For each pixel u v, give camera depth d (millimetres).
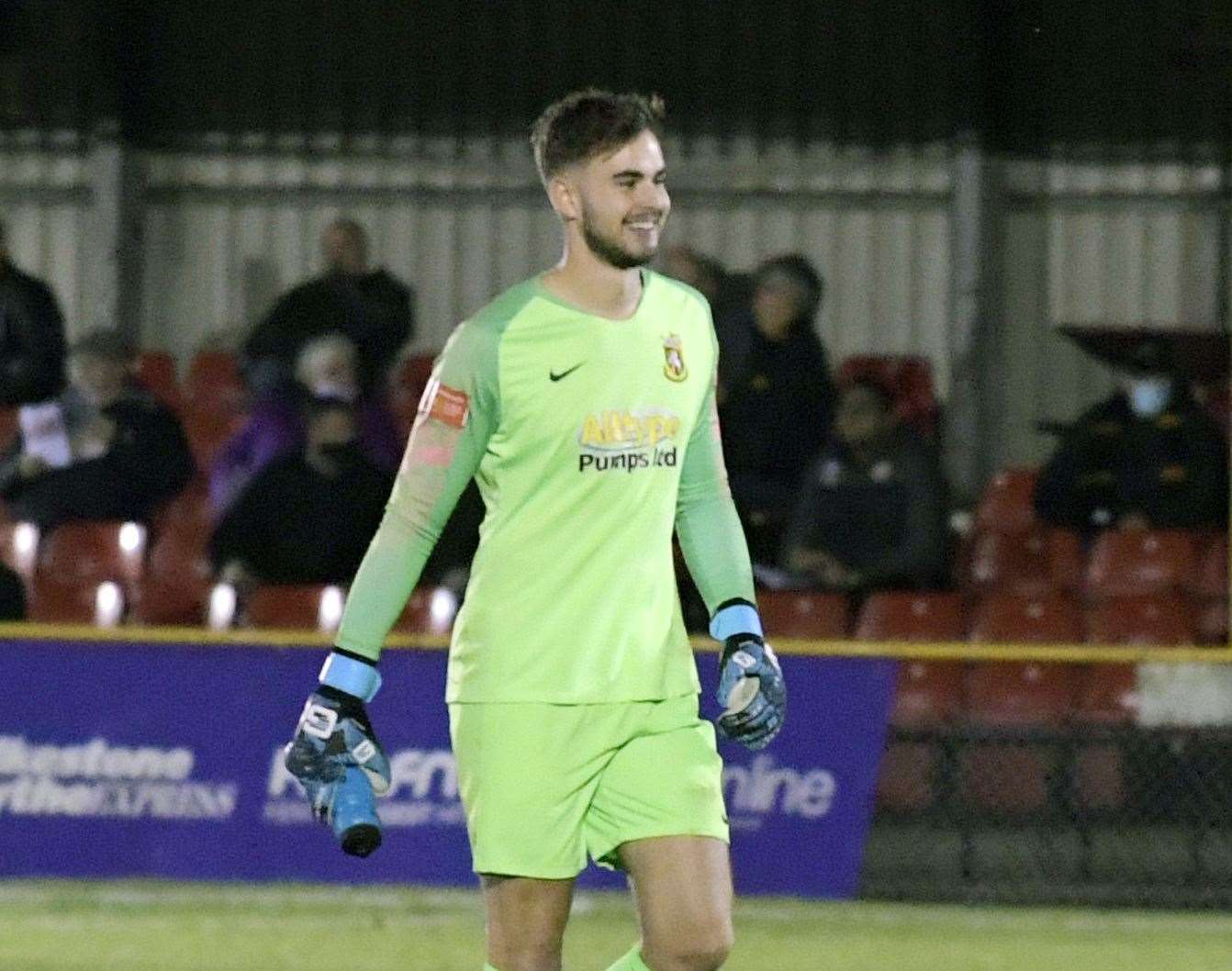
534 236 37750
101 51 37031
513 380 11703
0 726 23719
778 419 31500
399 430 32219
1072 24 36750
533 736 11828
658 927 11688
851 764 23625
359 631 11906
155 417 32312
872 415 30328
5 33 36875
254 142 37781
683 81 37469
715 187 37594
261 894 23531
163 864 23703
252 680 23703
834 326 37656
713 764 12039
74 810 23750
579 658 11836
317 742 11797
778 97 37500
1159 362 32156
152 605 29953
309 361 30875
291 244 37844
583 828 12008
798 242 37625
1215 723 23547
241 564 29625
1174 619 29422
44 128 37438
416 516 11898
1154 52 36750
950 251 37281
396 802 23688
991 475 36969
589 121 11734
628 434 11797
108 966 20094
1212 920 23219
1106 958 21062
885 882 23625
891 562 29922
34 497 31859
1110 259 37312
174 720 23719
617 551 11875
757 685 12078
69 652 23750
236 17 37438
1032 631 29266
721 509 12484
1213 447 31906
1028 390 37250
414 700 23562
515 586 11867
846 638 29422
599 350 11734
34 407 32250
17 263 37531
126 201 37469
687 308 12117
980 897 23594
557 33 37438
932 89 37188
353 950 21016
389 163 37781
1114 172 37250
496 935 12086
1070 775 23609
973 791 23609
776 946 21406
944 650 23547
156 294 37812
